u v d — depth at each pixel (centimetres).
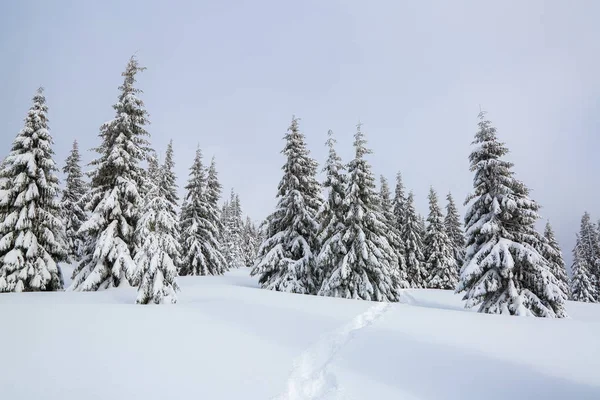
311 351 736
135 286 1875
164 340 776
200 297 1580
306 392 549
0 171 1905
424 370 625
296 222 2261
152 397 490
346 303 1405
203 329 892
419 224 4278
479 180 1780
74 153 3450
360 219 1956
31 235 1812
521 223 1702
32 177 1889
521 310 1485
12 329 796
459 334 882
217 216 3719
